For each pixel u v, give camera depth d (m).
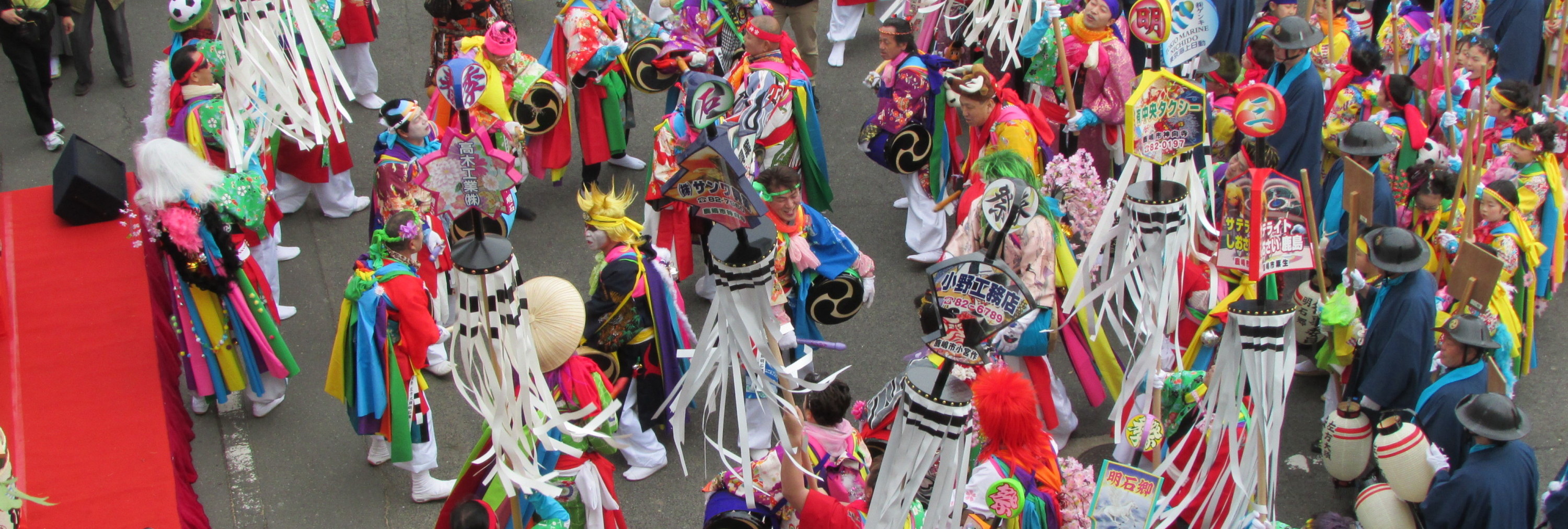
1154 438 5.27
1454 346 5.43
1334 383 6.58
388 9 11.86
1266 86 4.08
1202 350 6.15
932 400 3.38
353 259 8.35
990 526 4.68
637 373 6.23
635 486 6.46
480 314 3.87
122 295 6.74
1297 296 6.56
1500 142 7.51
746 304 3.39
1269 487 4.70
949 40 9.10
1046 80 7.88
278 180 8.62
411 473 6.30
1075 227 6.52
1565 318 7.79
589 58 8.33
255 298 6.39
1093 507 4.91
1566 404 7.01
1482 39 8.05
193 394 6.86
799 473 4.31
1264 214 4.43
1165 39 4.37
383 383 5.84
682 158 3.22
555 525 5.09
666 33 8.59
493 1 9.45
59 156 9.28
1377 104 7.50
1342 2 8.86
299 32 7.55
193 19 7.30
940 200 8.01
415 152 7.02
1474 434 4.84
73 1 9.73
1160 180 4.44
